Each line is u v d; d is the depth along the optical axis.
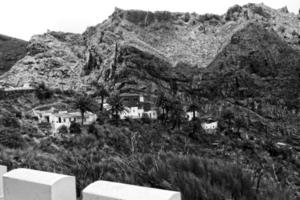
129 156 5.11
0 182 2.83
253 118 87.88
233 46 126.62
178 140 46.09
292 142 71.25
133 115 70.88
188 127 62.78
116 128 44.06
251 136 68.31
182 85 106.88
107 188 1.91
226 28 151.50
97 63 120.81
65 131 43.47
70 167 4.84
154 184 3.92
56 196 2.12
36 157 5.73
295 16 162.62
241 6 159.50
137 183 4.04
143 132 44.62
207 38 149.88
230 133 69.50
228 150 45.94
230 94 109.06
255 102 102.94
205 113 89.25
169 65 117.00
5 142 20.20
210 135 61.41
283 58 122.81
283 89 109.19
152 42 141.62
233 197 3.54
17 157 5.95
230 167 4.01
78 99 57.28
